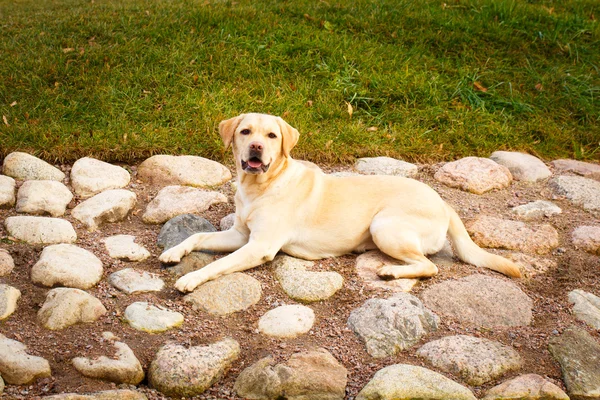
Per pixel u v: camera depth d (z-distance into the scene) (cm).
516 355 355
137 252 441
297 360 338
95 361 327
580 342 367
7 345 330
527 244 479
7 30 757
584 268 455
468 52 787
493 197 560
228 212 509
